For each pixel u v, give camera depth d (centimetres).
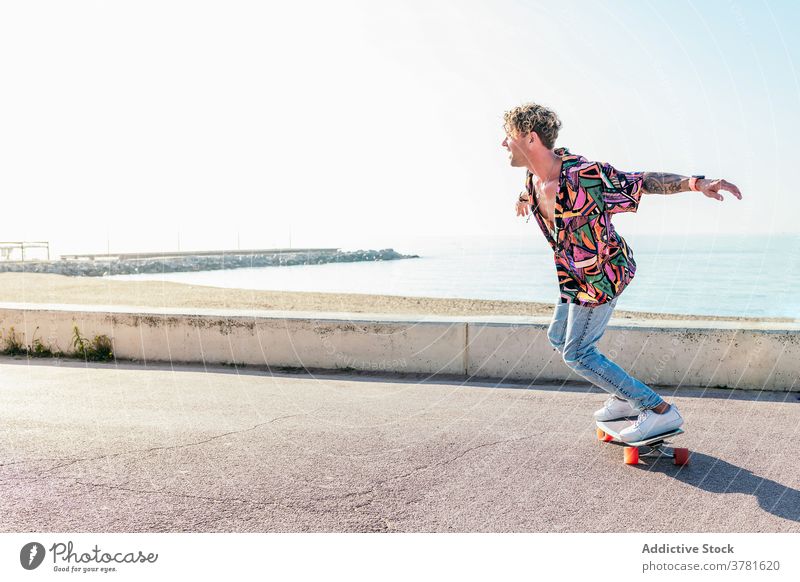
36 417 417
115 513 269
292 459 335
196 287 1591
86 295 1286
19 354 656
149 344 617
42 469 319
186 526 259
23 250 3603
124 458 336
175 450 349
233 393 485
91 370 578
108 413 427
